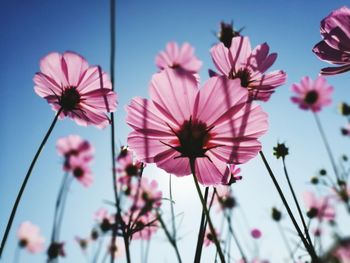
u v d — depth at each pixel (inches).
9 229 5.1
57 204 11.0
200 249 4.7
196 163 5.9
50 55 8.7
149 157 5.7
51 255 10.9
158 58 15.2
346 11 5.6
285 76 7.5
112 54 4.8
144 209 6.0
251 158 5.5
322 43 5.7
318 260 5.1
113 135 5.2
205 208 4.0
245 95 5.4
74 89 8.6
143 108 5.5
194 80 5.4
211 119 5.4
